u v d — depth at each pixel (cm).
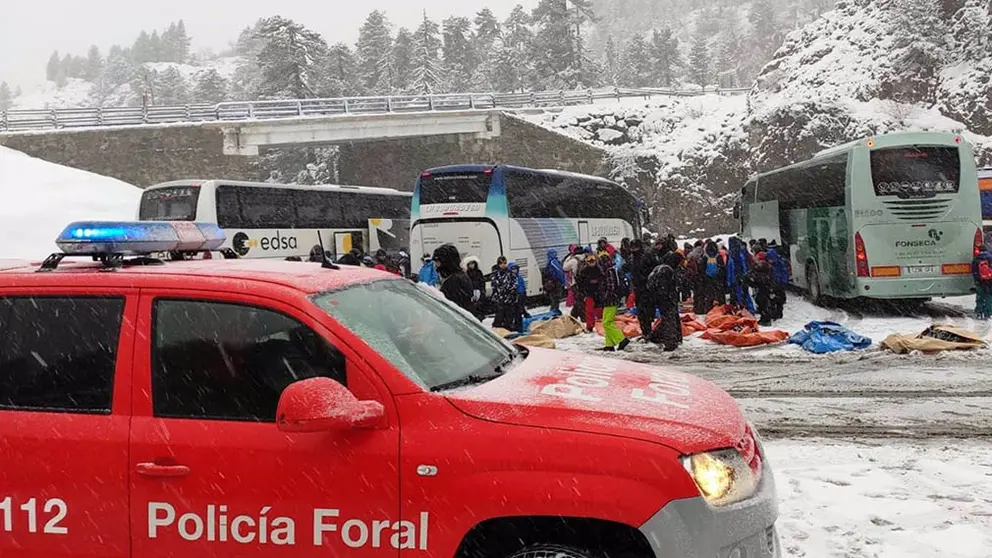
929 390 991
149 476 331
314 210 2709
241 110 5453
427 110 5878
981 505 568
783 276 1783
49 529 338
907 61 6322
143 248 400
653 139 6469
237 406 338
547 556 320
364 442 322
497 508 311
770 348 1390
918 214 1742
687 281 1875
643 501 307
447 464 315
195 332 351
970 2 6481
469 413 327
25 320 362
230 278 363
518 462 313
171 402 342
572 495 308
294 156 7238
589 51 9912
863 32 6931
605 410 333
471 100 6028
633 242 1513
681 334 1419
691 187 6119
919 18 6406
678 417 338
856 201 1766
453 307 464
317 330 343
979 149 5619
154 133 5131
